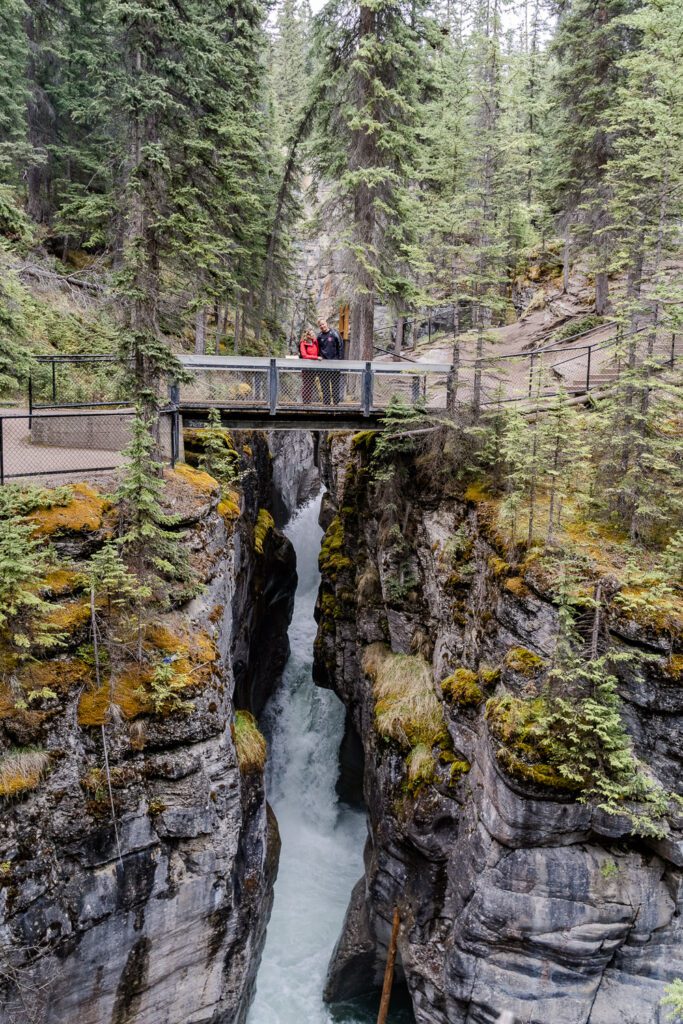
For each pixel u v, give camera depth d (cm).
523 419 1205
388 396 1580
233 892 1090
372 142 1831
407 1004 1472
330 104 1919
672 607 996
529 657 1091
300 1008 1416
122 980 945
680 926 1002
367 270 1827
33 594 898
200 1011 1069
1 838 807
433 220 1391
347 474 2122
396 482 1698
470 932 1077
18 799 827
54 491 1023
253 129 1892
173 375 1216
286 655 2323
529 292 3061
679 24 1109
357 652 1912
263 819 1355
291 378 1506
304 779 2027
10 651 872
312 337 1708
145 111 1207
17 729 847
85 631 944
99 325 2016
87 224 1652
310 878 1734
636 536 1156
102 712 920
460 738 1275
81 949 885
